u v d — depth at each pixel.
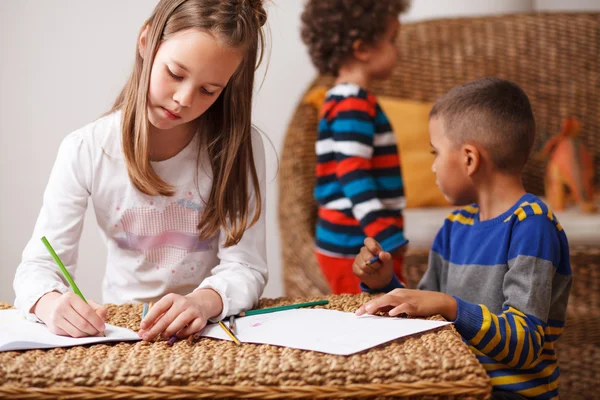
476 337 1.03
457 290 1.23
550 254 1.11
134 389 0.79
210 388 0.79
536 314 1.08
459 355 0.83
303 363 0.82
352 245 1.84
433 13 2.87
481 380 0.79
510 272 1.11
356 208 1.73
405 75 2.76
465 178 1.24
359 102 1.82
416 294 1.03
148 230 1.22
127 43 2.44
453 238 1.28
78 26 2.40
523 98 1.23
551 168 2.38
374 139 1.84
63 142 1.20
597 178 2.79
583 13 2.82
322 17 1.92
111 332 0.95
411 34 2.77
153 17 1.10
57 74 2.40
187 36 1.03
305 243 2.19
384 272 1.24
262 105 2.69
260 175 1.26
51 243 1.14
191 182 1.21
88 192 1.20
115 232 1.23
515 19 2.81
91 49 2.41
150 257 1.24
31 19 2.36
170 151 1.20
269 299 1.16
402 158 2.56
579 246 1.99
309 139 2.42
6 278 2.41
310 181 2.40
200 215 1.23
